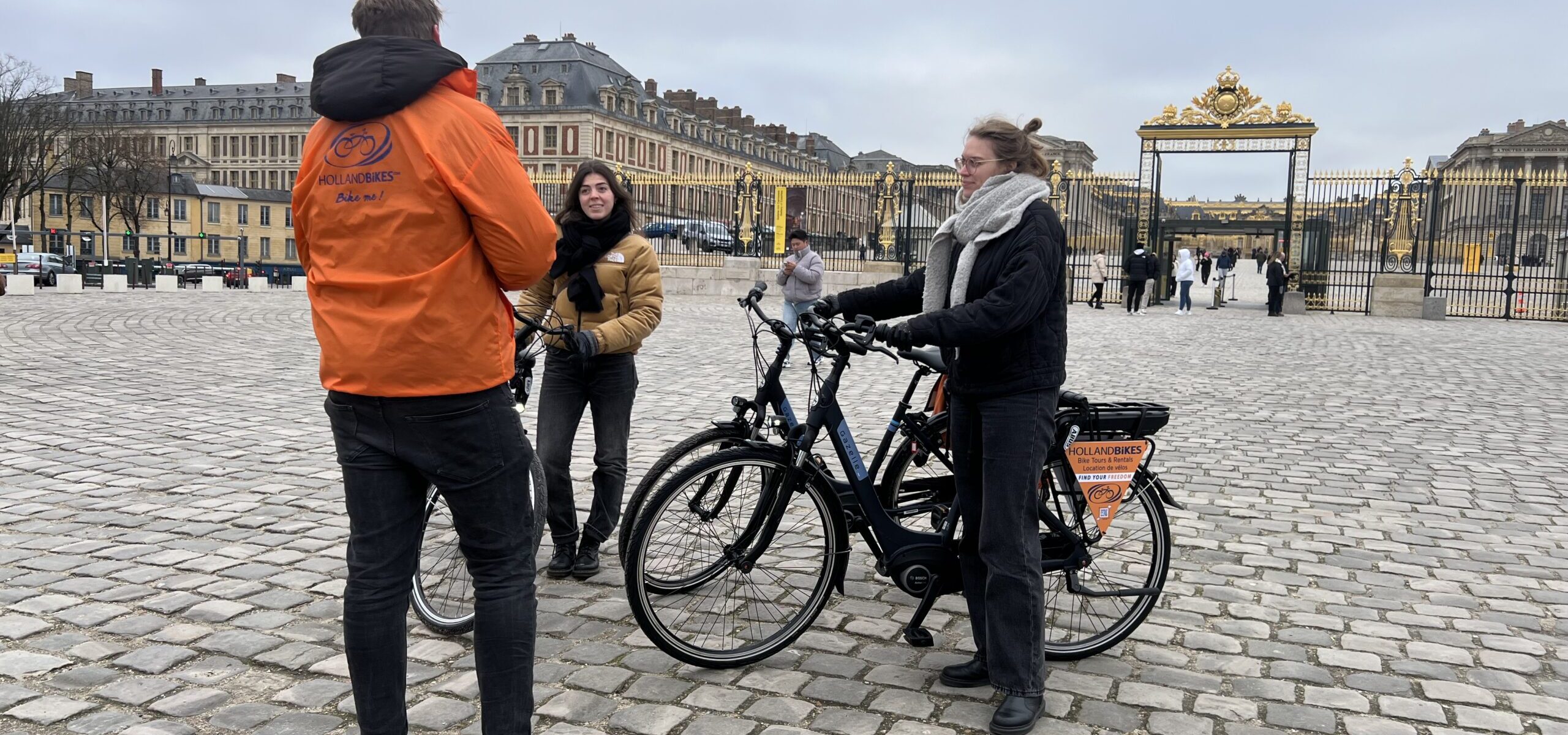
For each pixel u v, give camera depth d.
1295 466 6.82
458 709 3.14
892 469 3.72
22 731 2.94
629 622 3.87
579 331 4.03
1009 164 3.12
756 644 3.52
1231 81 24.53
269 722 3.04
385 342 2.33
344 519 5.14
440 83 2.37
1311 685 3.43
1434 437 7.89
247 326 15.73
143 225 90.31
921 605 3.58
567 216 4.34
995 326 2.90
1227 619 4.02
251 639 3.62
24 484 5.74
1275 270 23.33
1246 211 26.09
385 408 2.37
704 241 29.41
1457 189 25.88
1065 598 3.68
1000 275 3.01
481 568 2.56
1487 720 3.18
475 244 2.38
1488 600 4.28
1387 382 11.28
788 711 3.18
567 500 4.32
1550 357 14.33
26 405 8.28
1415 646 3.77
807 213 27.73
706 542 3.59
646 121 94.06
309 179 2.41
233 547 4.67
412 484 2.50
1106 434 3.57
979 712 3.21
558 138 86.50
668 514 3.49
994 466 3.10
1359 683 3.45
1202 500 5.86
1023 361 3.07
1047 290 2.96
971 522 3.34
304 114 114.19
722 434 3.53
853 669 3.50
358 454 2.43
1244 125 24.50
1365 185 24.28
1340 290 29.48
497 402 2.46
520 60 89.50
